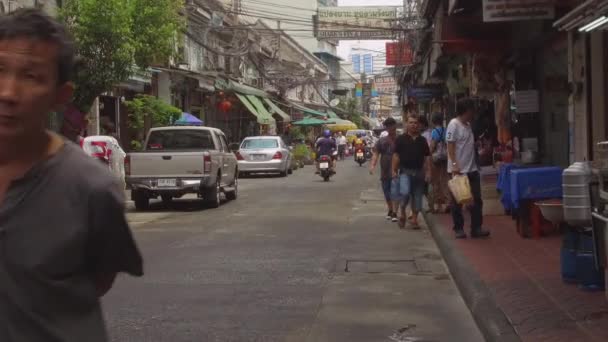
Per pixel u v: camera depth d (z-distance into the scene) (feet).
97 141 60.44
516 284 24.66
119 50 56.34
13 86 7.25
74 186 7.42
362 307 24.29
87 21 55.01
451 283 28.17
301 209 54.95
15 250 7.19
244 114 151.84
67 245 7.29
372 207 55.88
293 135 156.15
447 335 20.99
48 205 7.31
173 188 54.54
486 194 44.04
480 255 30.50
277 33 164.45
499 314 20.90
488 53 52.42
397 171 43.21
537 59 50.21
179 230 43.73
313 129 203.10
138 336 20.79
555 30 42.60
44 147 7.66
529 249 31.78
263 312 23.57
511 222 40.96
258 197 66.44
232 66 135.13
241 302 24.93
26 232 7.23
